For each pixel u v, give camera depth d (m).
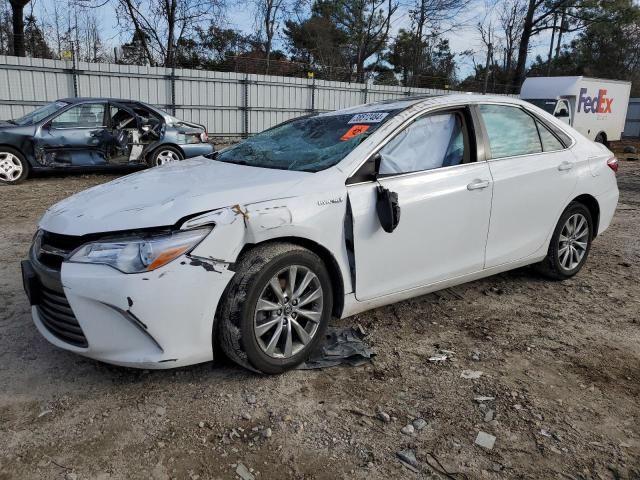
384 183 3.33
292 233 2.95
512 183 4.00
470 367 3.23
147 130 10.52
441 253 3.66
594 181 4.70
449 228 3.65
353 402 2.84
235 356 2.88
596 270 5.20
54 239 2.88
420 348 3.46
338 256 3.17
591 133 20.58
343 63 37.22
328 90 21.55
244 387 2.94
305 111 21.08
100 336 2.68
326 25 36.44
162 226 2.67
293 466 2.36
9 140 9.25
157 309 2.61
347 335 3.55
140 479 2.26
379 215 3.23
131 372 3.07
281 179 3.13
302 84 20.69
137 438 2.51
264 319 2.94
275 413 2.72
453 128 3.82
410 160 3.53
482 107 4.02
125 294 2.56
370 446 2.49
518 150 4.20
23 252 5.26
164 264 2.61
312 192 3.05
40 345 3.36
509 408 2.81
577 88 19.14
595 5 34.41
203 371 3.10
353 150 3.35
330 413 2.73
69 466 2.32
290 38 38.22
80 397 2.83
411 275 3.54
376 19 36.50
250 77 19.20
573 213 4.61
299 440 2.53
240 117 19.44
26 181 9.83
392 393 2.93
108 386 2.93
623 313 4.14
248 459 2.39
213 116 18.80
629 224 7.38
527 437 2.58
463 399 2.89
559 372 3.21
